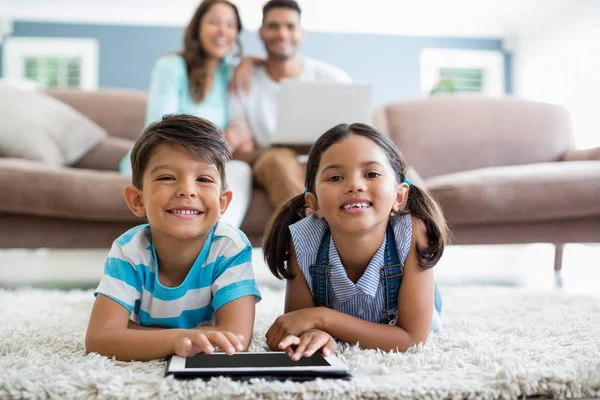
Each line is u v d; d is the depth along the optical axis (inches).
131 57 295.4
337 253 42.2
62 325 47.8
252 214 77.0
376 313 43.1
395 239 41.9
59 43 293.1
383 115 110.3
